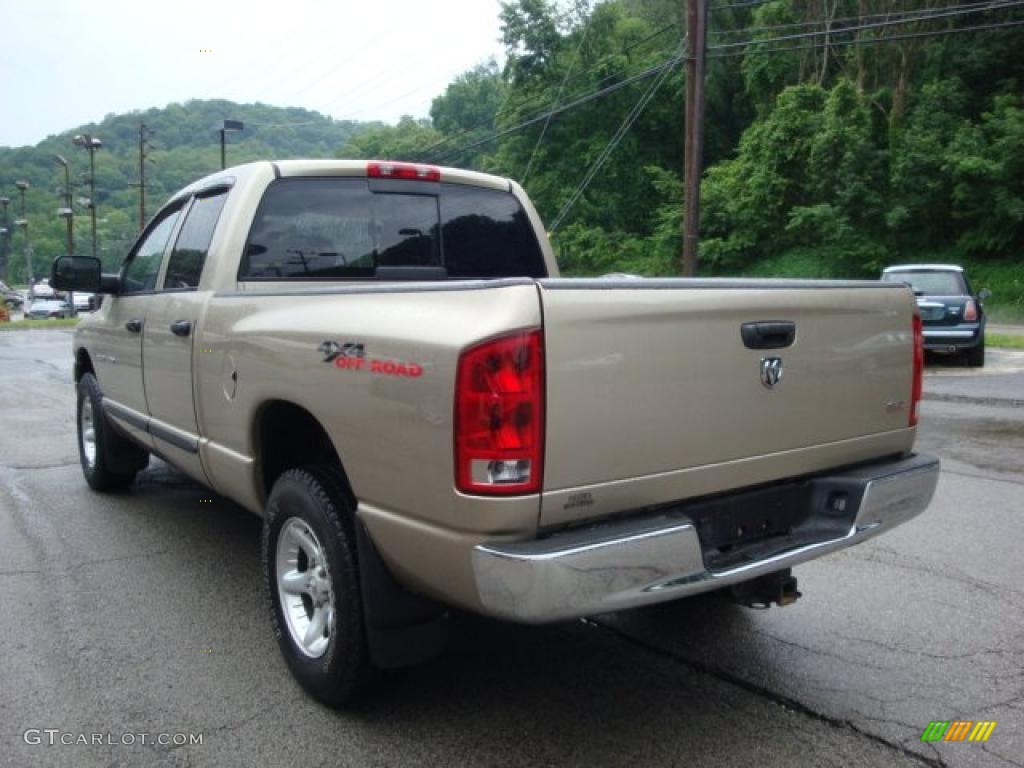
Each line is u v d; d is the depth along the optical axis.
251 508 4.04
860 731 3.28
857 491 3.43
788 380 3.27
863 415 3.60
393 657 3.17
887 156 35.81
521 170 44.41
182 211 5.11
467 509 2.64
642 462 2.86
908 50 38.81
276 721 3.32
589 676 3.72
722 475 3.10
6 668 3.72
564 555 2.57
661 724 3.32
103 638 4.03
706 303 2.99
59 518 5.94
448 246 5.03
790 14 40.59
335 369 3.14
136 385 5.22
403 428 2.84
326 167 4.60
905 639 4.07
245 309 3.85
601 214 43.09
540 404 2.62
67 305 48.88
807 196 38.00
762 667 3.80
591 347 2.71
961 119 36.47
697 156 18.42
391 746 3.15
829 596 4.59
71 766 3.01
